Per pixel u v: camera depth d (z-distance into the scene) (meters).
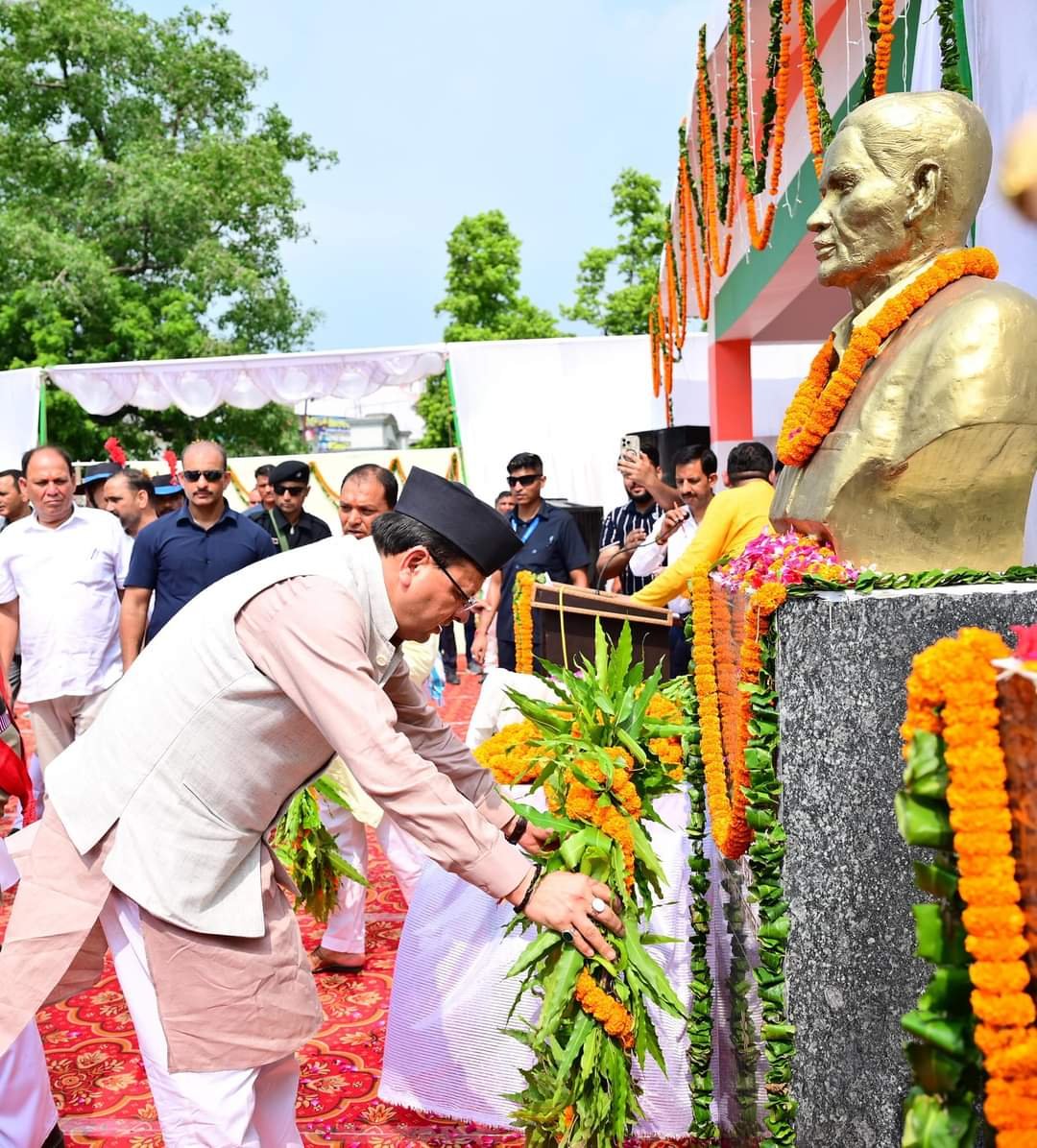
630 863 2.26
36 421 11.11
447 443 25.55
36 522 5.06
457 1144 2.69
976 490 2.06
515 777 2.44
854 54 5.14
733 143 5.67
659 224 23.97
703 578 2.50
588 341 11.84
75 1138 2.75
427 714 2.26
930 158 2.16
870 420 2.10
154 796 1.91
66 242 18.22
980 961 1.16
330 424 34.53
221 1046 1.93
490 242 24.77
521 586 3.96
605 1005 2.14
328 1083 3.02
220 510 4.81
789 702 1.90
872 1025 1.89
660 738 2.74
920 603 1.87
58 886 1.96
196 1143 1.93
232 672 1.91
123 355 18.70
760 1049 2.05
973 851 1.16
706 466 5.16
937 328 2.06
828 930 1.90
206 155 20.72
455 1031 2.73
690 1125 2.63
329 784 3.50
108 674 5.13
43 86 20.84
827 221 2.28
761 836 1.91
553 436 11.88
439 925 2.83
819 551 2.04
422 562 1.96
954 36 3.02
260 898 1.99
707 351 10.88
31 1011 1.89
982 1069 1.27
